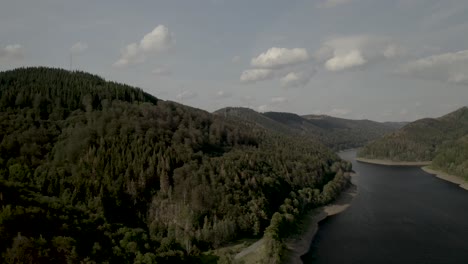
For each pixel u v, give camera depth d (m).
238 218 154.25
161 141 191.00
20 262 84.25
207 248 139.25
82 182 152.75
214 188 164.12
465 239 149.25
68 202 135.25
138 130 194.12
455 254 134.38
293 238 153.12
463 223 170.38
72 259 89.94
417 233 158.38
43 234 94.19
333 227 172.62
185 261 113.38
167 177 163.62
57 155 173.00
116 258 97.25
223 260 120.25
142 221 150.88
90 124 198.12
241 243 145.88
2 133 182.38
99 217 117.62
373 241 151.12
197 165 178.62
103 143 179.00
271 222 153.25
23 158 167.50
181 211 151.00
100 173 161.50
